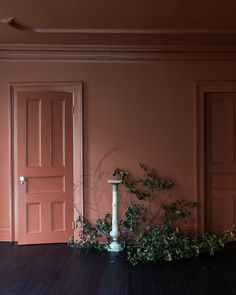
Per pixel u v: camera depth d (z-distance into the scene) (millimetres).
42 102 4648
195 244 4395
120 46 4613
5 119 4691
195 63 4719
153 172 4723
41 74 4680
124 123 4715
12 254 4293
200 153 4727
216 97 4805
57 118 4684
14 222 4750
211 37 4273
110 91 4715
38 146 4652
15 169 4707
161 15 3584
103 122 4715
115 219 4480
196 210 4719
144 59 4703
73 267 3895
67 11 3473
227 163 4828
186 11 3477
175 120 4730
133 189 4672
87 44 4559
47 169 4668
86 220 4699
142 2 3252
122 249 4504
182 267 3922
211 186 4844
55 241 4703
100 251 4449
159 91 4723
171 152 4730
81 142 4688
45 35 4188
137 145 4727
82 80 4695
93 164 4719
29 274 3684
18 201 4629
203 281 3527
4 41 4438
